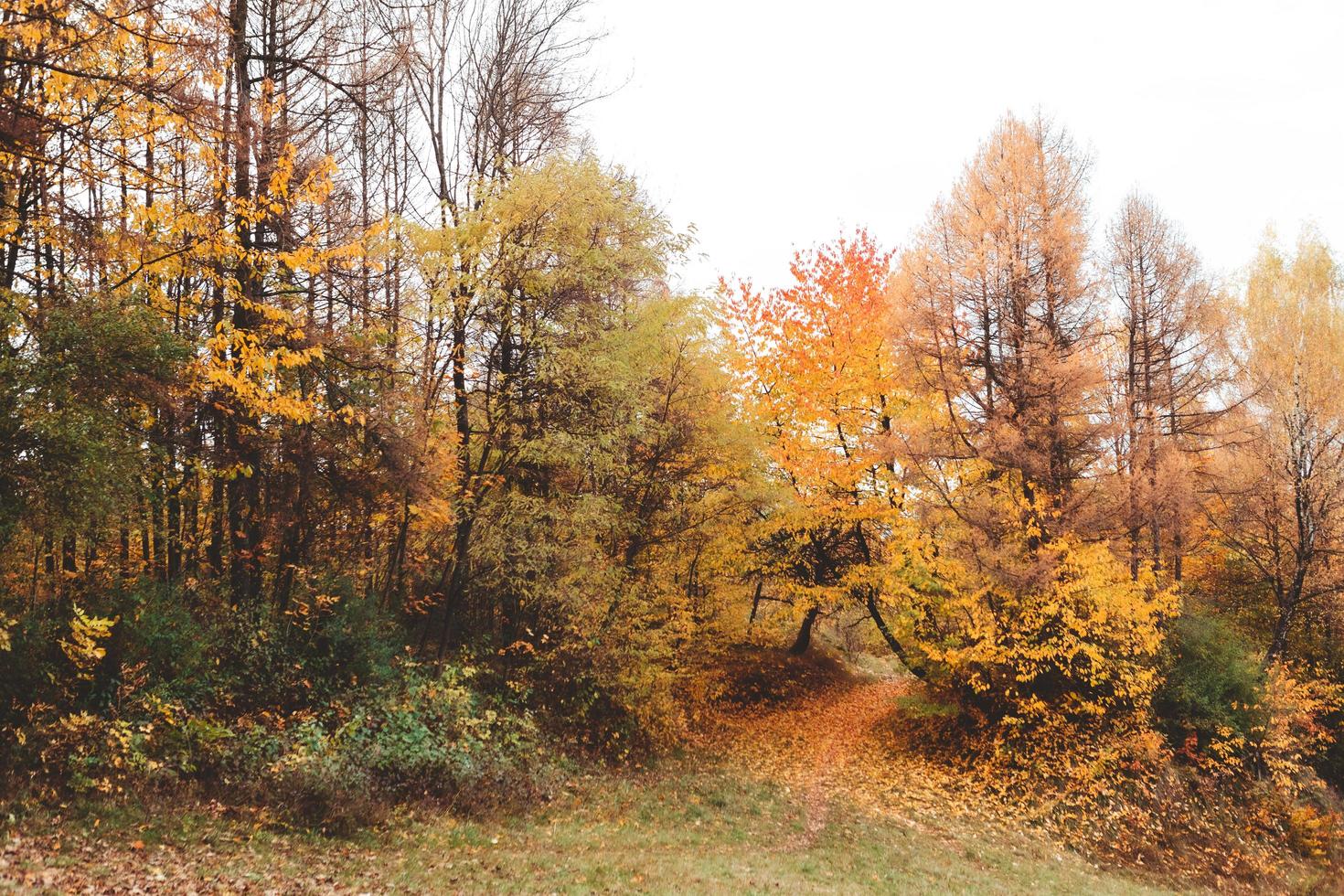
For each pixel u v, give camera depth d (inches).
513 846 363.9
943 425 659.4
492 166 627.8
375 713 431.2
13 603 336.2
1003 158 666.8
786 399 765.3
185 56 323.9
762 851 420.8
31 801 268.1
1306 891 484.7
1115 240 798.5
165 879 247.3
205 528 519.5
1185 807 552.7
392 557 598.5
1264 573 818.2
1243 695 620.7
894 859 433.7
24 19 275.1
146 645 349.7
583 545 536.7
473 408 576.7
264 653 419.2
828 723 820.6
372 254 509.4
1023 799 579.2
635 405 554.9
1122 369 798.5
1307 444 712.4
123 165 331.6
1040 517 609.0
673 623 613.3
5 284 365.7
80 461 302.0
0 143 280.7
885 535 738.8
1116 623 591.8
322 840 321.1
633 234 569.6
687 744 649.6
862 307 726.5
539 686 551.8
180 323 462.0
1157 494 624.1
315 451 461.4
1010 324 644.1
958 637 629.0
